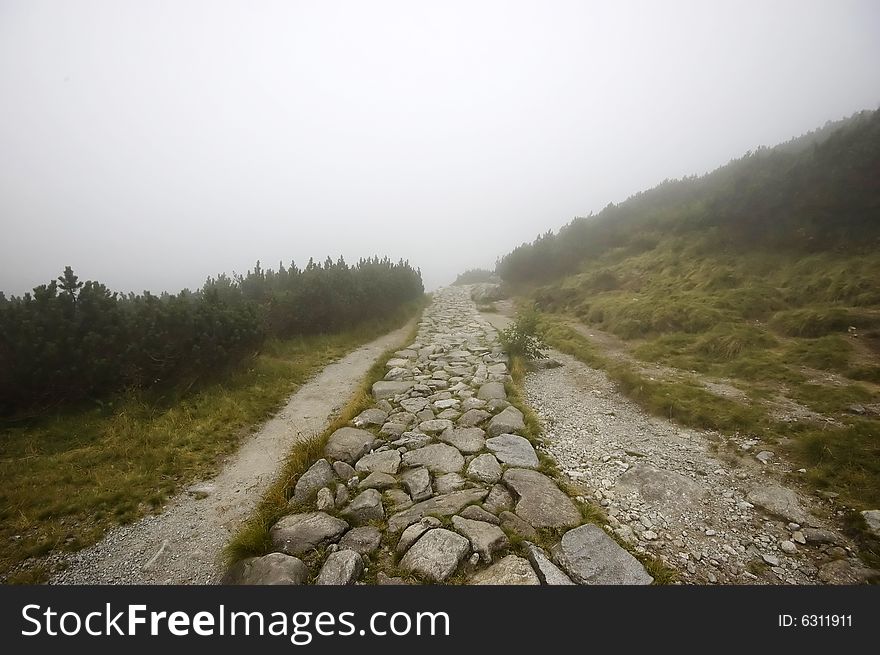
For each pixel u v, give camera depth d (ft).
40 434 19.57
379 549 12.28
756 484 15.92
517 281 85.25
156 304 26.78
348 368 34.14
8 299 25.07
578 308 54.19
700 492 15.60
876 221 38.63
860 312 29.86
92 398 22.22
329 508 14.12
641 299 46.68
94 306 23.43
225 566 12.14
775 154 54.95
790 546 12.57
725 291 40.40
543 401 26.12
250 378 28.27
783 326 32.32
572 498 14.96
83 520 14.14
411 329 52.80
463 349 39.42
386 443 19.30
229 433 21.17
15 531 13.35
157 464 17.70
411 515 13.64
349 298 47.09
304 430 22.07
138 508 14.97
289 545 12.22
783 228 45.21
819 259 38.99
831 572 11.54
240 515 14.67
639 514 14.28
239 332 28.58
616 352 36.32
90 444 19.16
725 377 27.09
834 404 21.01
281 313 39.37
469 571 11.16
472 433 20.03
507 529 12.78
